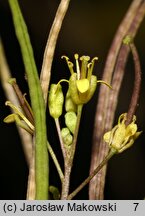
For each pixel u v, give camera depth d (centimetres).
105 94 8
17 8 6
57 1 14
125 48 9
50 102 7
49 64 7
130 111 7
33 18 14
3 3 14
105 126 8
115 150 7
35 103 6
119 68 8
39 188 7
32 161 7
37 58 14
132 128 7
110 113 8
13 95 9
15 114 7
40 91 6
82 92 7
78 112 7
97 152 8
